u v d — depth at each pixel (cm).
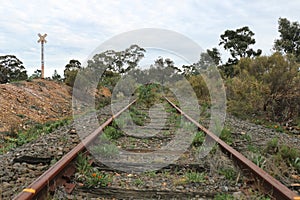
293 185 416
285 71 1076
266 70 1228
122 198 362
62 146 614
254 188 389
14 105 1154
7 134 817
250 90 1147
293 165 501
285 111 1059
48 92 1684
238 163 474
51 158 511
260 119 1073
